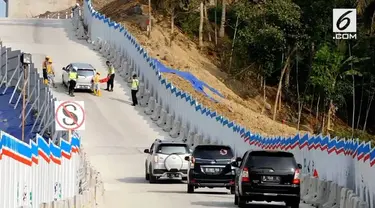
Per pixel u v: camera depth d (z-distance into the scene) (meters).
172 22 176.25
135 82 119.12
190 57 168.50
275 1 150.00
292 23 146.00
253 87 163.88
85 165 60.34
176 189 68.56
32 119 97.12
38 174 38.09
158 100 118.94
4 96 105.25
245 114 133.88
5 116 98.06
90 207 44.56
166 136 107.00
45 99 94.81
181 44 173.12
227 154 65.38
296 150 76.69
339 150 61.16
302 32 146.12
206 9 188.75
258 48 150.88
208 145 65.81
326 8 144.38
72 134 62.75
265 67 152.25
